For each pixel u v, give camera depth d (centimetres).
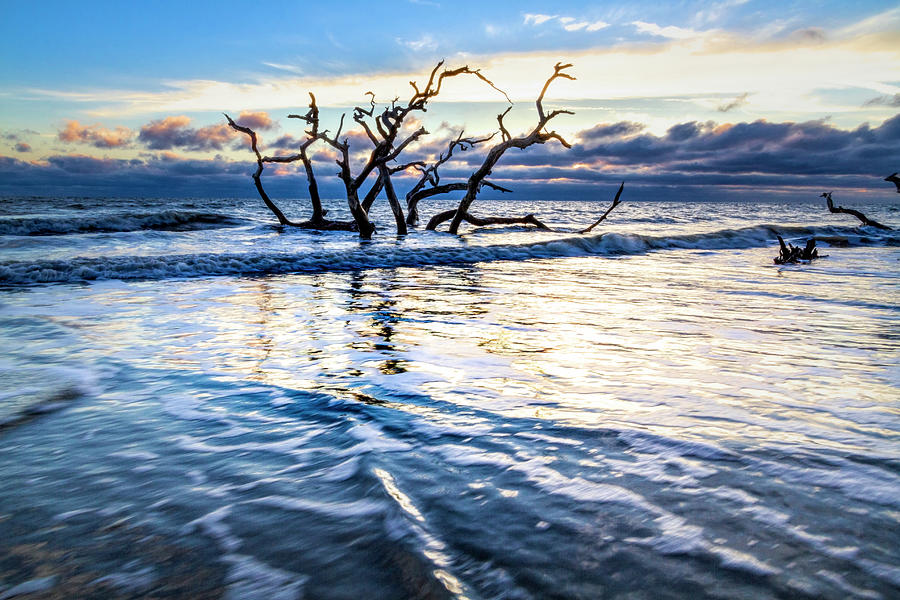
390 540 182
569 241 1861
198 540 185
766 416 312
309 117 2078
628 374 409
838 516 196
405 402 338
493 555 173
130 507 208
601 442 271
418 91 2027
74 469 241
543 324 620
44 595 156
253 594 156
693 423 300
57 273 1048
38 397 345
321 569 167
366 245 1762
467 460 248
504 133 2208
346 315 676
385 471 234
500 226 3422
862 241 2378
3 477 233
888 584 157
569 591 155
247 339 532
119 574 166
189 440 276
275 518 198
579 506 205
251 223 2862
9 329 569
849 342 537
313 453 260
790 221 4575
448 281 1066
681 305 769
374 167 2097
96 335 546
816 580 159
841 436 280
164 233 2103
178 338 536
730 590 155
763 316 684
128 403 336
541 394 356
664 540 181
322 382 384
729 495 213
